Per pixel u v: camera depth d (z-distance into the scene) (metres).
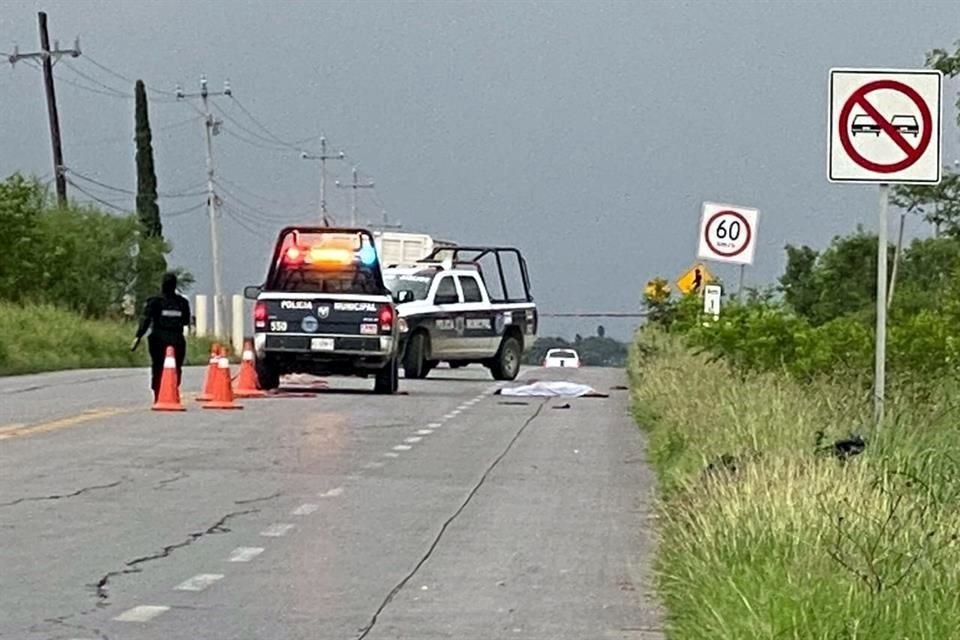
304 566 29.69
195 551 31.00
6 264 139.75
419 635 24.16
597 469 45.59
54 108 155.00
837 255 89.62
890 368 44.50
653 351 84.25
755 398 43.34
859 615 20.70
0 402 65.81
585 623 25.12
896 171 35.06
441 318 88.19
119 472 42.34
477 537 33.31
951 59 53.25
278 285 74.31
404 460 46.84
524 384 86.19
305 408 64.31
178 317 64.25
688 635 22.66
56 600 26.17
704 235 66.06
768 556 24.09
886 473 29.45
